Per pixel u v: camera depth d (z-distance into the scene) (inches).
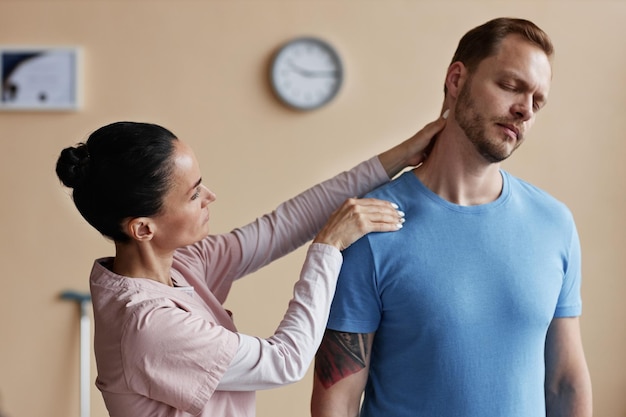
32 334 162.4
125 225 64.2
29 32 160.1
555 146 154.0
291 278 157.8
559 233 74.1
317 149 156.8
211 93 157.9
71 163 63.8
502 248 71.4
